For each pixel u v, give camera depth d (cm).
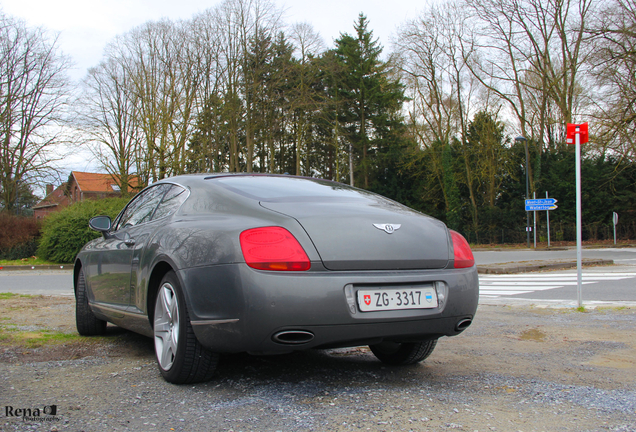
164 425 236
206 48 3225
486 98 3212
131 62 3189
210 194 337
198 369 297
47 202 3203
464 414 254
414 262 294
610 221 3347
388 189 4203
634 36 2214
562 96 3017
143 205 426
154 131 3089
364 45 4394
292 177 394
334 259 271
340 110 4256
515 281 1152
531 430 234
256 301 259
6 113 2917
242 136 3647
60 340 448
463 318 307
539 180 3359
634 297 813
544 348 427
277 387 300
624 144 2323
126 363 363
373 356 396
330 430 230
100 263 440
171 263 304
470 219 3775
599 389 303
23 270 1819
